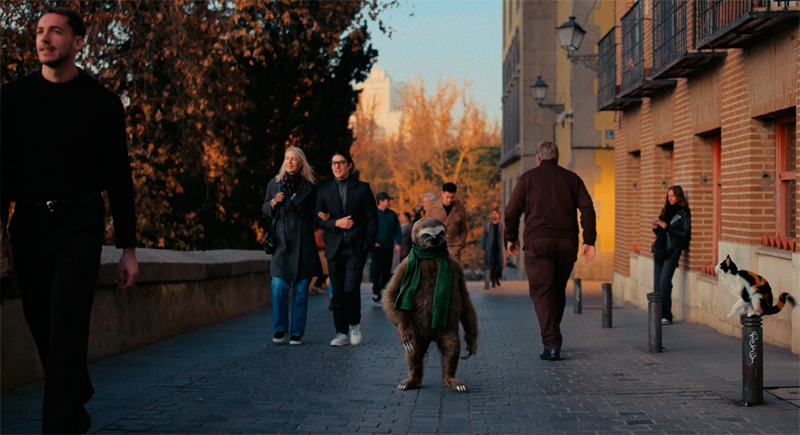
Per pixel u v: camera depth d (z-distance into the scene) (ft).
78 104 14.34
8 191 14.25
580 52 83.92
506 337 35.68
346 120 60.49
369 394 22.29
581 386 23.34
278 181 32.50
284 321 32.37
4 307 20.99
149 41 47.75
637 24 52.37
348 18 56.75
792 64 29.86
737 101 35.78
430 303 22.26
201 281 38.01
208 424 18.33
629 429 18.07
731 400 20.94
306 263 32.19
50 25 14.01
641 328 39.11
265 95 55.93
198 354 29.19
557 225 28.89
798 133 29.30
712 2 35.29
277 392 22.29
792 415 19.12
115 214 15.17
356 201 32.17
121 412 19.22
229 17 50.01
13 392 20.99
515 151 117.29
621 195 61.46
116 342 28.40
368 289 68.08
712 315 39.60
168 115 48.98
